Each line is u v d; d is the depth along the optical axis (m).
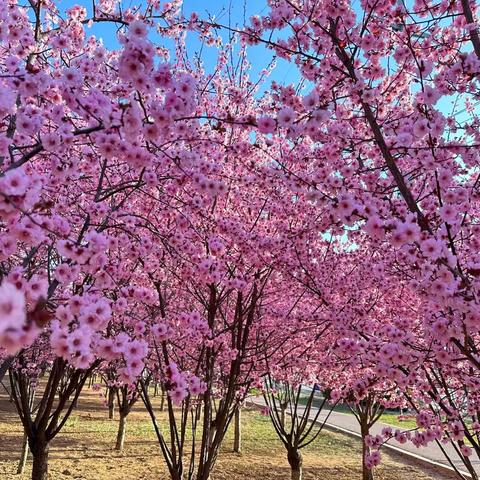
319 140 4.61
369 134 5.36
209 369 5.59
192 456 5.73
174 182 4.66
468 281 3.15
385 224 3.07
